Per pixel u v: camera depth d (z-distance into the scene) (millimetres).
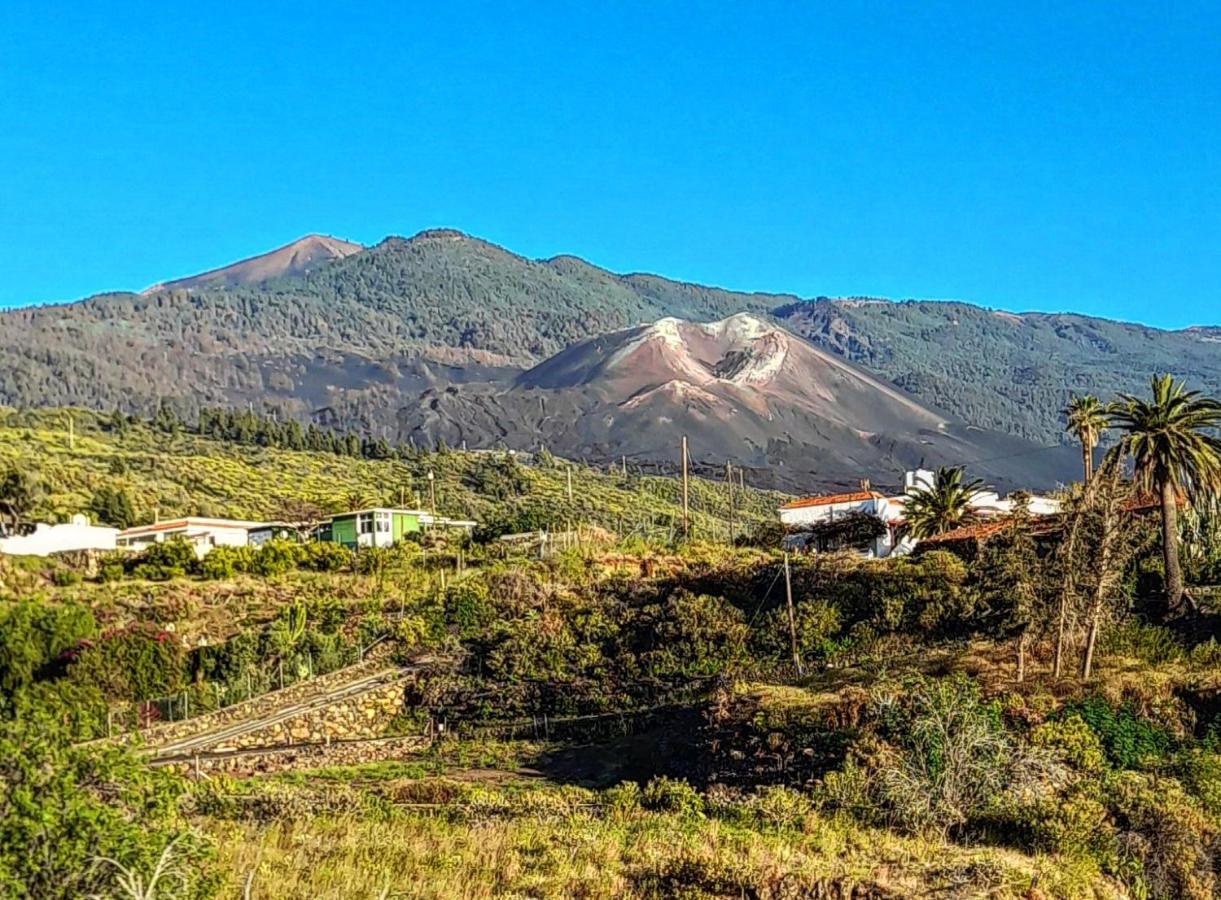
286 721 55875
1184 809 29500
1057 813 29500
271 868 20891
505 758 50812
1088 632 44562
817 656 56594
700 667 57188
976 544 70438
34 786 15430
